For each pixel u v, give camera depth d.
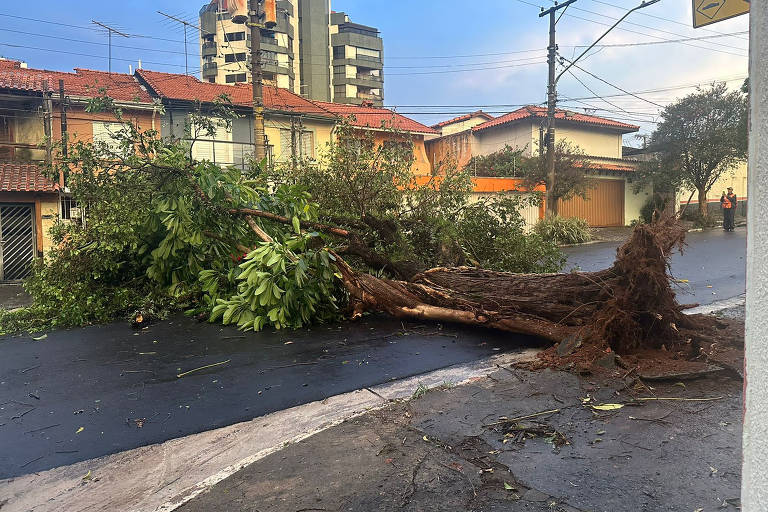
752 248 0.94
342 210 8.47
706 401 3.49
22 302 11.21
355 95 63.47
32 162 16.09
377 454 2.98
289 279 6.22
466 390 3.98
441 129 34.69
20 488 2.85
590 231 22.08
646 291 4.55
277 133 23.11
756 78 0.93
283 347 5.48
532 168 22.08
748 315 0.96
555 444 3.00
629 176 27.36
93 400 4.09
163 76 23.08
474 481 2.63
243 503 2.54
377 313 7.02
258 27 15.80
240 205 7.52
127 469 3.03
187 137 8.11
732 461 2.68
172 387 4.34
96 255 7.14
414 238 8.48
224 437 3.41
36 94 15.90
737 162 24.47
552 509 2.35
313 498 2.54
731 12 4.08
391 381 4.37
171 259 7.44
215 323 6.70
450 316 6.00
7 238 15.05
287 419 3.65
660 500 2.37
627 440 2.99
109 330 6.48
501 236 8.60
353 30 63.12
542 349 5.13
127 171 7.44
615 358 4.24
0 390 4.36
